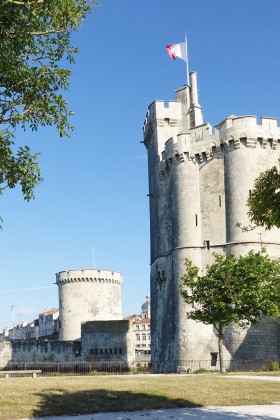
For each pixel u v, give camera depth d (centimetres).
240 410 1766
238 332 5025
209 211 5459
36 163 1396
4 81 1380
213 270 3988
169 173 5944
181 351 5269
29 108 1410
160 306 5972
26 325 16812
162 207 6103
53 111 1418
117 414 1661
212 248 5362
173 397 1978
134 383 2325
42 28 1332
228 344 5075
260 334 4972
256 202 1520
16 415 1573
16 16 1278
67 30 1398
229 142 5381
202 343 5228
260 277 3856
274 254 5194
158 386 2225
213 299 3847
